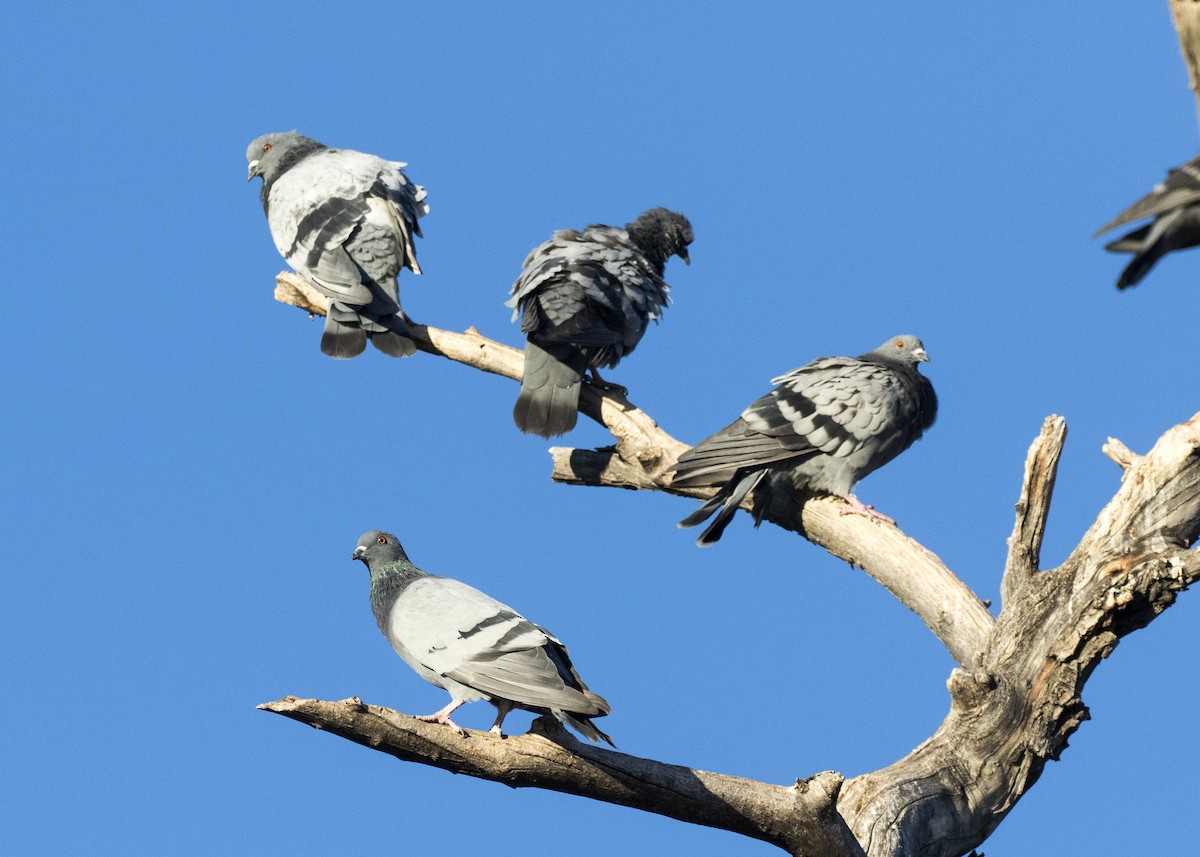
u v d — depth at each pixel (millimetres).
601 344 14719
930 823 11500
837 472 14094
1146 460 12156
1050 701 11805
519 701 10375
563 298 15242
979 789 11727
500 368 15859
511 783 10312
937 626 13047
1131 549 11891
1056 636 11891
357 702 9703
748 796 10586
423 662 10984
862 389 14094
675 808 10586
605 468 15258
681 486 14742
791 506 14477
